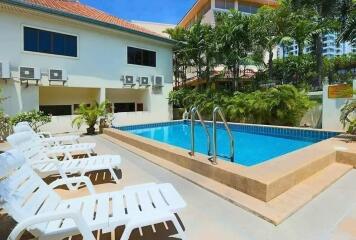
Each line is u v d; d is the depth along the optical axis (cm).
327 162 583
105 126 1328
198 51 2150
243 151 940
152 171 595
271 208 373
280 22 1972
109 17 1850
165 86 2005
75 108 1666
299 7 2005
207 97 1781
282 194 423
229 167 488
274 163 505
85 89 1706
